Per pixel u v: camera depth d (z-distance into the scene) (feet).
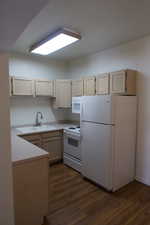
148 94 8.27
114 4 5.48
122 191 7.91
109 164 7.66
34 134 9.93
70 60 13.34
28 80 10.63
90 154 8.64
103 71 10.57
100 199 7.25
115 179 7.81
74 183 8.68
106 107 7.65
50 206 6.76
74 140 10.22
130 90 8.30
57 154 11.25
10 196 4.11
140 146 8.78
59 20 6.54
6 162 3.98
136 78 8.69
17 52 10.76
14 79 10.01
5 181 4.00
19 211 5.03
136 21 6.70
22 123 11.57
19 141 7.43
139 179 8.88
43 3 2.01
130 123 8.40
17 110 11.28
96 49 10.32
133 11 5.93
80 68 12.51
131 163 8.72
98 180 8.27
